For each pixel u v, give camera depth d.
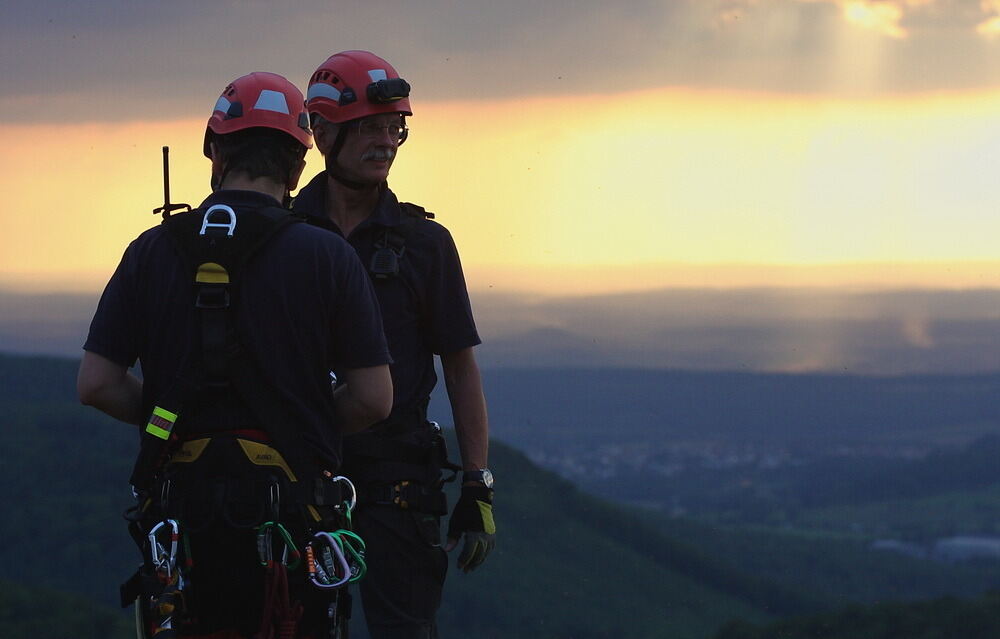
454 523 7.84
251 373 5.73
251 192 6.05
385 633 7.44
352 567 5.80
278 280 5.84
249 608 5.66
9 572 193.38
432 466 7.69
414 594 7.51
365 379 6.05
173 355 5.81
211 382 5.71
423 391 7.82
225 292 5.74
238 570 5.61
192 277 5.77
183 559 5.60
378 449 7.47
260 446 5.69
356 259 6.14
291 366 5.84
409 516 7.50
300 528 5.70
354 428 6.12
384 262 7.68
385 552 7.43
